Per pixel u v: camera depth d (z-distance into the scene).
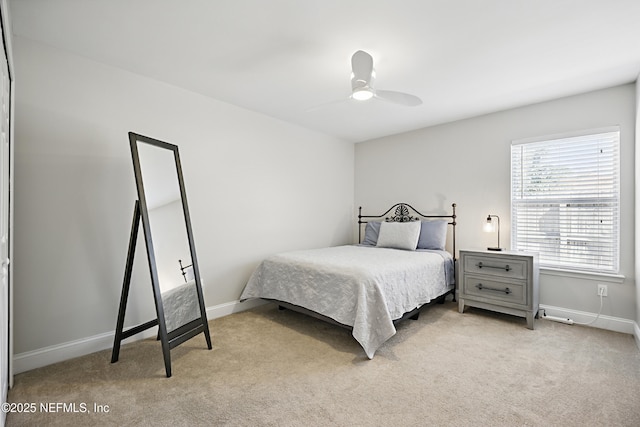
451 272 3.73
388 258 3.18
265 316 3.35
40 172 2.23
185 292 2.42
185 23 1.99
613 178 2.94
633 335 2.76
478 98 3.22
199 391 1.92
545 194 3.33
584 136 3.07
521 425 1.60
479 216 3.78
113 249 2.57
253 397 1.85
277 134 3.93
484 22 1.95
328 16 1.90
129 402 1.80
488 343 2.61
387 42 2.18
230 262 3.44
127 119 2.65
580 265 3.12
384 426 1.60
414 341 2.65
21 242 2.16
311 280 2.88
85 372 2.14
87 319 2.44
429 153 4.24
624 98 2.86
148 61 2.49
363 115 3.78
